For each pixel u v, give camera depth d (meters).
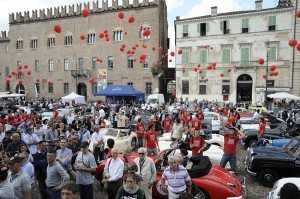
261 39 43.56
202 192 8.11
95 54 53.28
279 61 42.62
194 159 9.03
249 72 44.38
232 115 20.77
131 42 50.19
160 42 49.62
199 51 47.47
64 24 55.88
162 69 49.28
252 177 12.13
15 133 9.55
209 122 20.41
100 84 52.53
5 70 63.72
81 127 13.36
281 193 3.82
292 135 16.12
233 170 11.17
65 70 56.12
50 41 57.56
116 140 15.70
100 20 52.59
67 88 56.12
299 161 10.47
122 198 5.44
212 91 46.81
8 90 62.91
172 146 11.62
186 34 48.38
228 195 7.96
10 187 5.41
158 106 32.56
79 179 7.75
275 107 32.72
